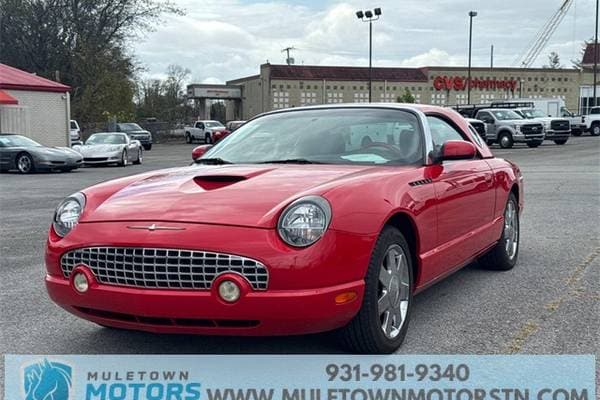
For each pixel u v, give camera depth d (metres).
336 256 3.68
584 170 17.88
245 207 3.79
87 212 4.12
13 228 9.38
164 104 63.72
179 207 3.89
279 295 3.56
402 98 54.56
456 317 4.93
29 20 44.50
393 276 4.18
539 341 4.38
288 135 5.21
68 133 30.55
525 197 12.09
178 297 3.62
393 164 4.78
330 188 3.92
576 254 7.15
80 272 3.88
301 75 58.44
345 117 5.30
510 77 61.28
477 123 30.05
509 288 5.78
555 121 32.66
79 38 44.84
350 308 3.75
